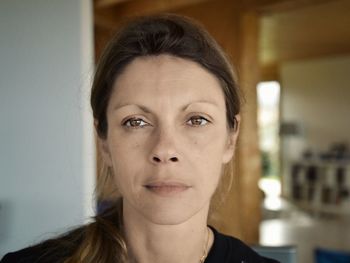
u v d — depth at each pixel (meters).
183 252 0.73
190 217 0.66
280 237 5.36
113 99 0.68
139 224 0.72
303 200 7.33
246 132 2.93
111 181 0.90
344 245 4.98
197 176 0.65
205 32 0.73
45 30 2.02
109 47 0.71
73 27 1.95
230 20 3.26
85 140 1.86
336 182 6.88
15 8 2.08
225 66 0.73
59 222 1.93
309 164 7.30
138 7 3.11
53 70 1.99
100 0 2.87
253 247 1.32
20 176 2.07
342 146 7.05
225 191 0.95
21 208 2.06
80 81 1.72
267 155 8.94
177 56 0.67
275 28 5.20
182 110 0.65
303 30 5.30
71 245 0.85
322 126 7.39
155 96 0.64
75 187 1.90
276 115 8.61
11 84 2.11
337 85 7.18
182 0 2.92
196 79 0.66
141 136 0.65
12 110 2.10
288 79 7.88
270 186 8.73
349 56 7.02
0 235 2.05
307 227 5.91
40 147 2.02
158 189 0.64
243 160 2.92
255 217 3.10
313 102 7.51
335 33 5.50
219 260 0.82
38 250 0.87
